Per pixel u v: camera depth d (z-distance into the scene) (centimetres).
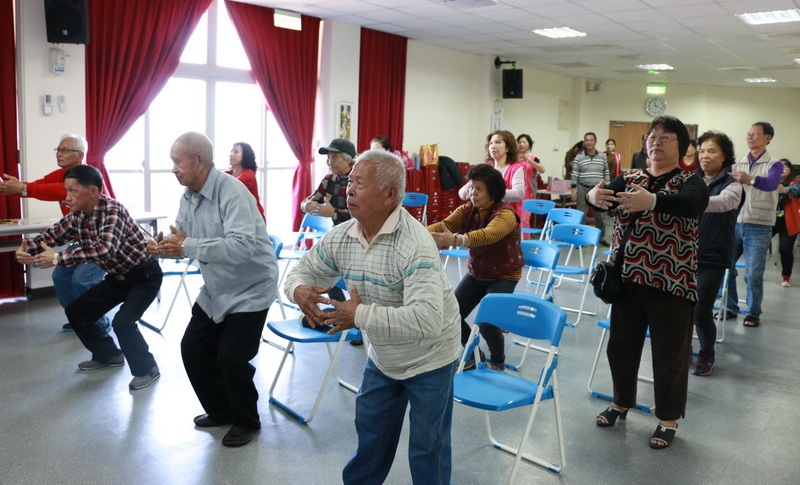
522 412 357
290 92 813
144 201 720
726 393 399
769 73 1226
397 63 940
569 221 642
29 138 565
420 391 206
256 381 387
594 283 321
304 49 820
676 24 789
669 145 299
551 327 275
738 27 795
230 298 294
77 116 595
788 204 718
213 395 318
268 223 861
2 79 554
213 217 293
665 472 296
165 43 673
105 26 619
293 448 304
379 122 927
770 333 534
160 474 277
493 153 551
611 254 329
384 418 219
